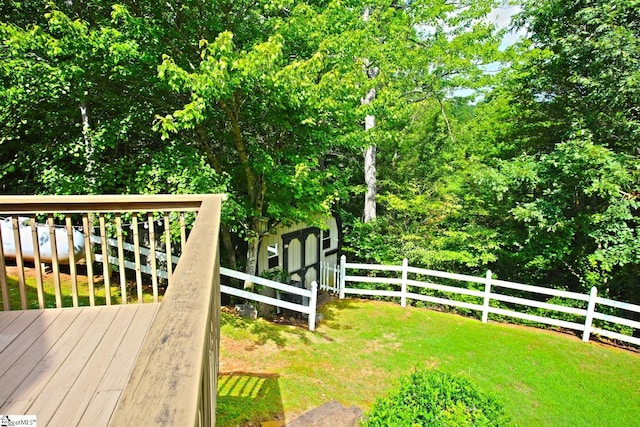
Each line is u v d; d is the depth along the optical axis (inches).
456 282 400.5
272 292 347.6
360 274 467.5
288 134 282.4
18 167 249.3
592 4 312.2
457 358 254.8
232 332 256.4
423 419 116.4
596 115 322.7
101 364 86.9
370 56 375.6
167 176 232.4
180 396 34.9
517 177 341.7
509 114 409.4
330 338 273.1
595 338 298.2
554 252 356.8
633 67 283.9
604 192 296.2
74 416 69.5
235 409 172.1
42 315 112.8
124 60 204.8
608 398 219.1
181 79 186.5
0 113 210.7
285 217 299.1
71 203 115.4
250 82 205.6
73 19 215.8
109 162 255.1
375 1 376.8
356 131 283.0
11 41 174.1
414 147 516.7
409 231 435.5
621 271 343.9
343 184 373.7
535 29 363.3
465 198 411.8
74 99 227.1
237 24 231.8
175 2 218.4
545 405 211.2
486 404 122.4
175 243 298.8
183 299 53.0
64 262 269.6
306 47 250.7
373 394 205.9
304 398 189.5
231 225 277.7
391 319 317.4
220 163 284.8
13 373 83.0
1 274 112.8
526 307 358.9
